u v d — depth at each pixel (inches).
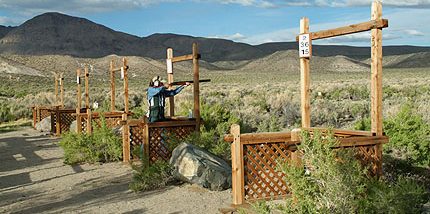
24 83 2787.9
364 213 201.5
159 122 418.9
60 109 774.5
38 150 588.1
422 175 338.6
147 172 350.6
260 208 225.3
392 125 381.7
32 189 361.7
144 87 2399.1
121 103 1152.2
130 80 3572.8
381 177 256.7
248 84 2682.1
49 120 856.9
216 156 362.6
